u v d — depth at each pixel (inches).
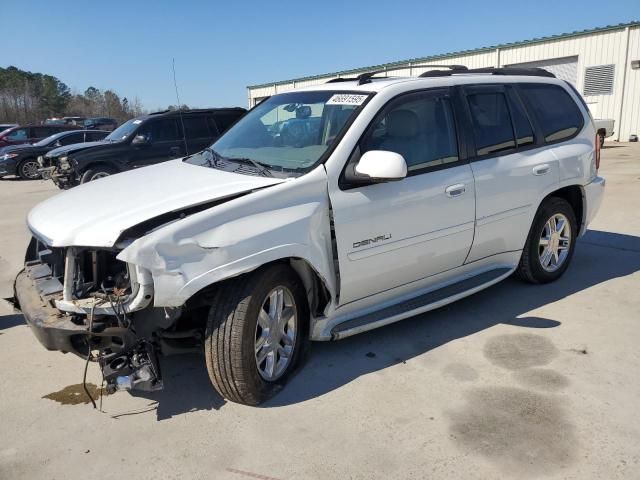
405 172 133.5
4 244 308.2
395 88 155.5
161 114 482.6
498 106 181.9
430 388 138.6
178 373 149.9
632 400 131.3
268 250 125.3
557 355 153.9
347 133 143.1
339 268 139.6
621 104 824.9
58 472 111.5
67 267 120.0
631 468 108.4
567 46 874.8
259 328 132.3
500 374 144.5
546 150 192.1
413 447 116.3
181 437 121.8
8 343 170.4
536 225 194.9
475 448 115.5
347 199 139.2
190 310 130.3
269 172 142.7
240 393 129.2
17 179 703.7
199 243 116.6
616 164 559.5
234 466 112.0
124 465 113.2
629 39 799.1
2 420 129.7
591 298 193.9
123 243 114.3
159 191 135.0
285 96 179.3
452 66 205.2
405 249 152.7
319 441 119.2
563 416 125.6
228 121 505.7
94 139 729.0
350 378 144.2
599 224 301.0
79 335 118.9
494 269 186.7
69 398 138.9
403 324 176.2
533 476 107.0
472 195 166.2
